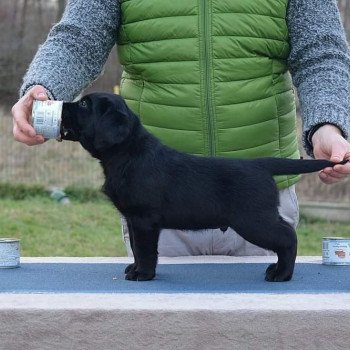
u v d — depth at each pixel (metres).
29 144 3.70
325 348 3.00
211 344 2.99
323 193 13.19
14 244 4.09
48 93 3.98
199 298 3.14
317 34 4.22
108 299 3.13
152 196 3.57
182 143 4.41
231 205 3.61
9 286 3.45
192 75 4.30
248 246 4.73
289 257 3.64
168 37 4.29
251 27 4.25
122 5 4.37
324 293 3.27
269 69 4.35
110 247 10.93
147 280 3.63
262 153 4.45
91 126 3.60
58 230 11.99
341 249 4.22
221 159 3.72
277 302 3.07
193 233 4.72
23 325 3.01
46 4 17.38
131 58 4.42
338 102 3.94
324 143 3.77
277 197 3.70
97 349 3.00
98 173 14.66
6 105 15.60
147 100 4.43
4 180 14.60
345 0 12.96
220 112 4.32
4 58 16.02
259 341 2.99
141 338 3.00
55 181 14.67
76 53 4.26
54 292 3.29
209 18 4.23
